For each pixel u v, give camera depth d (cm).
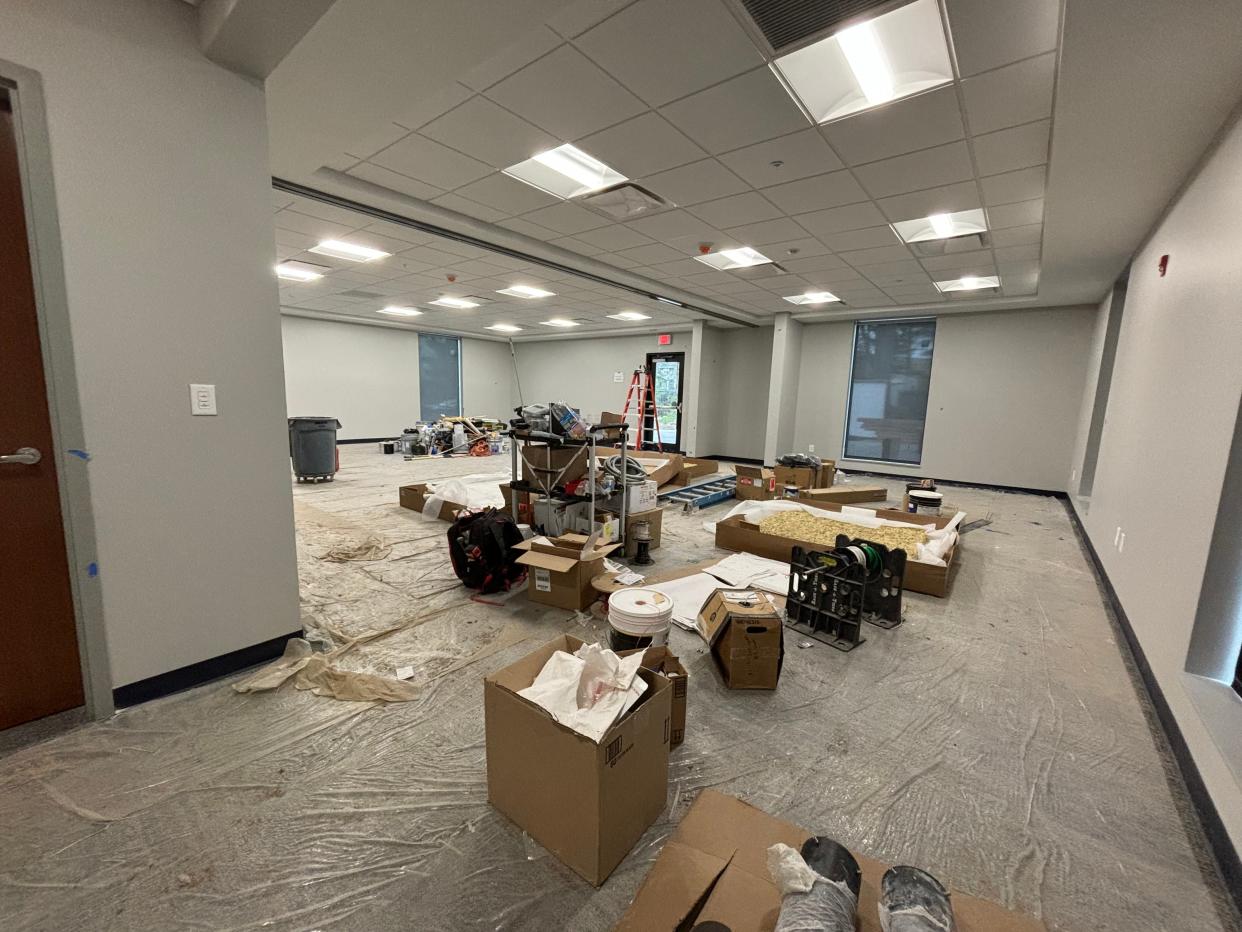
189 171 179
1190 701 161
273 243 201
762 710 190
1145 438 280
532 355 1226
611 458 409
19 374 157
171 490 183
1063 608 295
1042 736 179
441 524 443
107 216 163
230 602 201
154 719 174
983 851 131
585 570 272
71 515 164
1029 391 680
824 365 845
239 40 172
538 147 288
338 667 210
